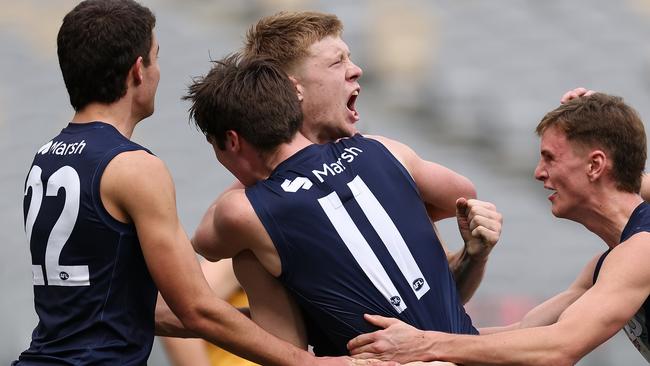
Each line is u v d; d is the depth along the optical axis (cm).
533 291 2708
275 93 1133
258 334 1074
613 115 1157
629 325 1216
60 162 1049
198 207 2852
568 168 1172
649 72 3925
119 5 1070
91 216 1022
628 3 4259
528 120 3612
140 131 3209
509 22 4122
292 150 1144
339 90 1202
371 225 1121
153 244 1022
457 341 1105
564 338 1104
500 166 3388
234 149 1146
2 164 3100
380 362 1098
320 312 1121
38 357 1048
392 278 1118
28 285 2492
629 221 1158
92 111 1070
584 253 2919
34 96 3453
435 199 1227
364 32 4038
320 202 1109
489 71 3881
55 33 3797
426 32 4047
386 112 3650
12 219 2817
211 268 1472
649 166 3145
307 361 1091
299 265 1106
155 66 1095
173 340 1452
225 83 1139
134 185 1015
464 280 1253
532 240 2975
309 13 1220
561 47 4041
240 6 4034
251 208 1102
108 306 1031
